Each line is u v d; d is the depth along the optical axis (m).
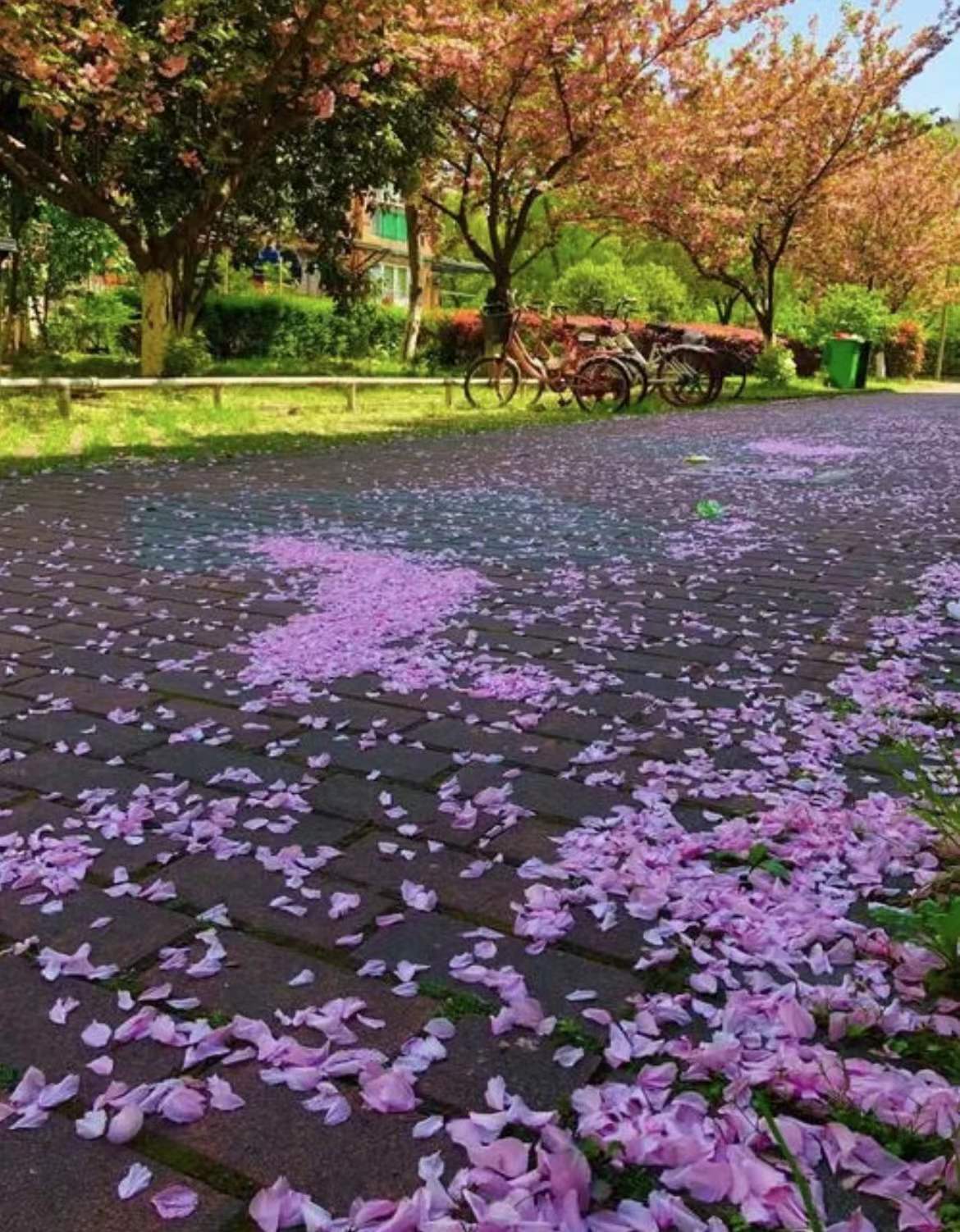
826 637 3.82
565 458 9.10
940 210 26.72
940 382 28.22
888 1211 1.30
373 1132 1.44
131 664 3.48
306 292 30.66
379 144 14.73
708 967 1.80
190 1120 1.46
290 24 11.58
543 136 16.53
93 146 12.87
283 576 4.69
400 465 8.49
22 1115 1.45
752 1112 1.44
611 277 28.81
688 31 15.72
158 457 8.64
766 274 22.75
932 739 2.80
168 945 1.90
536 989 1.76
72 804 2.46
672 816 2.36
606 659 3.55
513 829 2.34
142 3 11.99
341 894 2.04
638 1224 1.26
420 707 3.08
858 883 2.06
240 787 2.55
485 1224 1.26
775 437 11.11
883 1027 1.63
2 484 7.16
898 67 19.42
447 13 14.40
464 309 24.61
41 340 21.67
